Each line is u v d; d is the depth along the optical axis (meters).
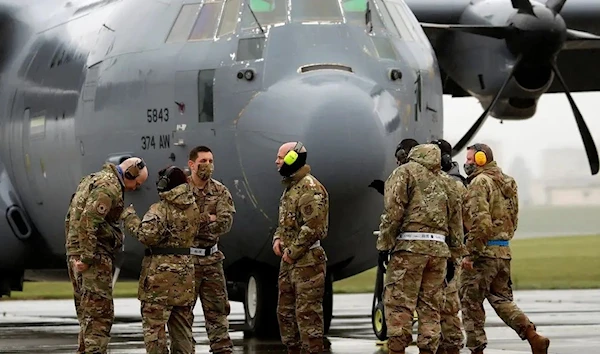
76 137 24.72
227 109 21.39
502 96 27.69
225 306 18.31
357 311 35.56
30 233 27.69
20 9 29.52
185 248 17.08
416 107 22.16
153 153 22.56
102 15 25.72
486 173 18.56
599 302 38.25
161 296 16.92
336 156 19.94
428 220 16.72
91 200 17.00
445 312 17.62
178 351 17.25
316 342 17.91
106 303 17.30
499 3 27.53
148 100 22.62
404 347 16.75
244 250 22.08
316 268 17.94
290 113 20.38
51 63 26.70
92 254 17.02
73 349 22.30
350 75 21.00
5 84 28.70
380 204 21.00
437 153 16.92
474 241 18.20
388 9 22.80
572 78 32.19
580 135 27.28
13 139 28.02
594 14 31.50
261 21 21.75
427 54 23.23
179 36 22.58
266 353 20.06
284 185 18.19
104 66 23.95
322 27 21.61
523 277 56.69
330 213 20.62
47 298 51.09
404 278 16.73
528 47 26.59
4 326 30.58
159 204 17.02
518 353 20.19
